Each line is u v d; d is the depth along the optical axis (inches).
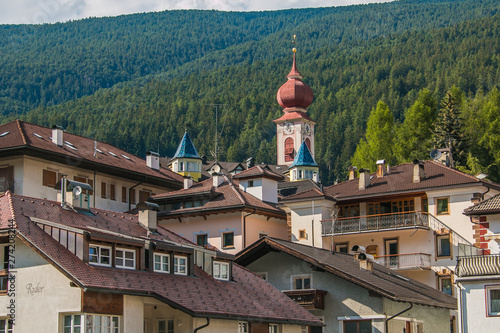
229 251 3127.5
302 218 3289.9
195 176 5615.2
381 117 5541.3
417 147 5196.9
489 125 4761.3
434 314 2472.9
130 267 1755.7
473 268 2054.6
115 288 1583.4
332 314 2294.5
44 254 1560.0
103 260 1685.5
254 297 2043.6
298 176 5428.2
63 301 1555.1
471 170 4463.6
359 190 3297.2
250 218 3171.8
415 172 3201.3
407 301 2218.3
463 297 2053.4
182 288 1804.9
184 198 3240.7
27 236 1584.6
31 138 2972.4
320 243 3240.7
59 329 1549.0
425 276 3085.6
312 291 2283.5
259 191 3390.7
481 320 2021.4
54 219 1715.1
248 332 1923.0
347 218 3238.2
